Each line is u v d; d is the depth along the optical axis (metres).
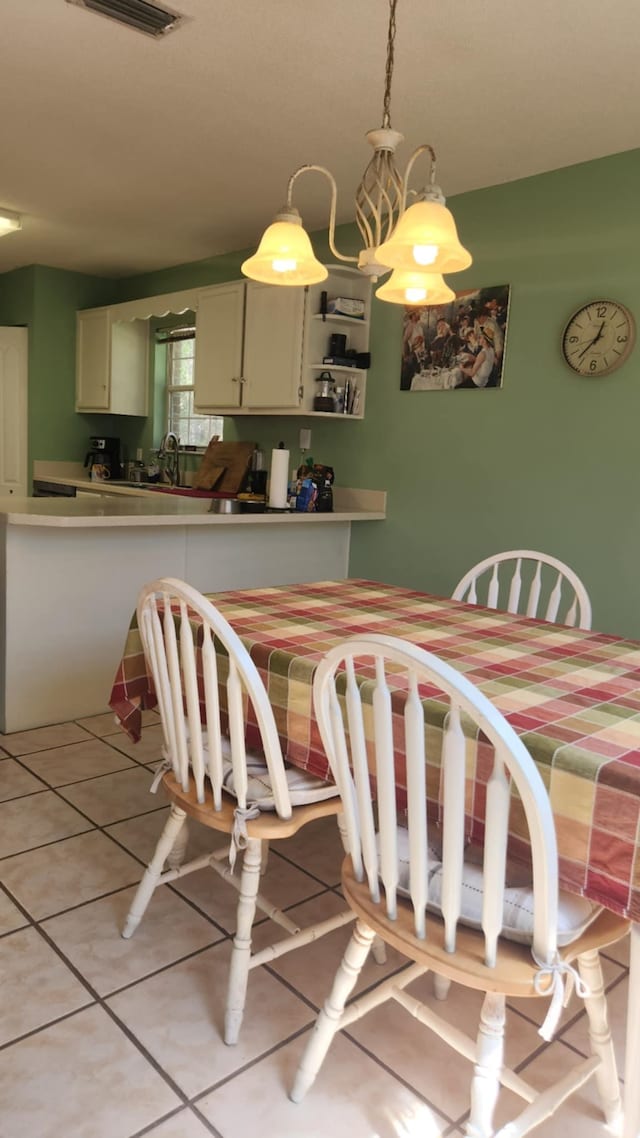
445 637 1.81
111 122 2.86
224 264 4.79
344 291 3.95
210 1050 1.47
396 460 3.80
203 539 3.42
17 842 2.17
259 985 1.66
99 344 5.41
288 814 1.48
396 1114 1.34
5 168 3.39
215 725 1.49
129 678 1.90
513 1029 1.57
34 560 2.91
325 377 3.87
